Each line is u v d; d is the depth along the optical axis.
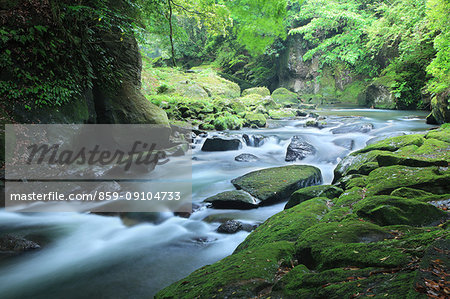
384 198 3.66
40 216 5.34
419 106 17.64
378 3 23.58
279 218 4.11
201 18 15.29
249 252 3.11
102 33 9.48
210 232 4.84
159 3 13.44
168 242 4.56
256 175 6.83
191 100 17.08
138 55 10.58
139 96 10.20
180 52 36.88
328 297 1.84
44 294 3.37
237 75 32.22
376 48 21.75
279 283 2.27
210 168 8.57
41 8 7.38
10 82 6.77
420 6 16.44
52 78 7.50
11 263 3.98
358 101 22.94
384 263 2.12
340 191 5.00
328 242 2.80
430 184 4.23
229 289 2.35
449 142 6.85
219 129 13.95
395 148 6.86
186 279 2.87
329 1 24.50
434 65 10.25
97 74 9.14
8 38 6.73
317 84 27.06
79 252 4.28
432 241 2.25
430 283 1.65
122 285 3.52
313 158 9.18
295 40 27.58
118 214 5.47
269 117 18.00
